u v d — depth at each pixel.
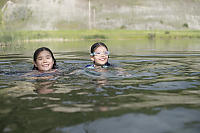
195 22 67.38
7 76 3.26
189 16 71.06
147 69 3.80
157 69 3.80
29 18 65.25
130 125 1.40
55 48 9.26
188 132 1.28
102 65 4.09
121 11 77.31
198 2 81.19
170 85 2.55
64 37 20.33
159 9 76.81
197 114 1.56
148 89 2.37
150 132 1.30
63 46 10.59
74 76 3.19
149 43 13.52
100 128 1.37
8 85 2.67
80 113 1.64
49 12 72.88
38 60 3.70
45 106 1.83
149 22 67.00
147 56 6.04
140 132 1.30
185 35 24.73
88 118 1.54
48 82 2.81
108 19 71.06
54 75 3.28
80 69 3.80
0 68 4.20
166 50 8.09
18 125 1.45
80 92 2.27
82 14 74.94
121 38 22.09
